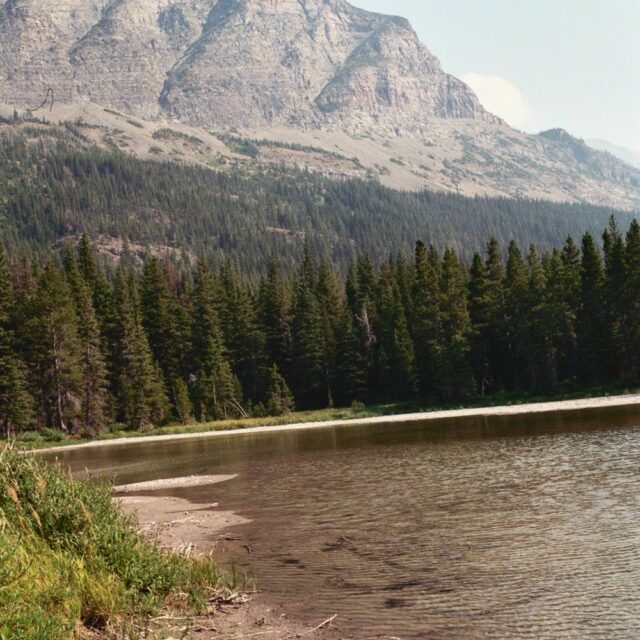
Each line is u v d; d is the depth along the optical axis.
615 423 43.28
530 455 31.88
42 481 13.90
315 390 106.19
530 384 90.31
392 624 11.40
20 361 84.44
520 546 15.61
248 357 109.81
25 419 81.31
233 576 14.12
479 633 10.77
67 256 114.25
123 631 10.54
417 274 104.81
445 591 12.88
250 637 11.12
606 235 88.31
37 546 12.02
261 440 61.38
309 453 43.88
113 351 99.88
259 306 115.81
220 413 97.31
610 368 82.12
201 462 44.34
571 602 11.73
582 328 83.69
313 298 107.56
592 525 16.98
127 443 74.94
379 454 39.25
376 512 21.47
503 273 95.56
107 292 107.12
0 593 9.82
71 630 10.04
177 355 108.62
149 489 32.53
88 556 12.66
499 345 94.00
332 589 13.55
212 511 24.44
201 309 106.44
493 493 22.92
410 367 92.62
